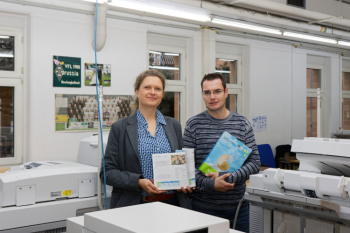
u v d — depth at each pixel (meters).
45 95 3.78
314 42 6.35
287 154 5.88
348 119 7.36
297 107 6.36
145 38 4.48
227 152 1.83
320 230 1.34
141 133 1.75
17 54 3.73
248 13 4.29
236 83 5.76
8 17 3.64
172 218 0.90
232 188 1.77
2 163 3.68
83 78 4.01
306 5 4.88
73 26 3.92
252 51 5.69
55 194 1.85
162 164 1.69
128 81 4.35
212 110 1.91
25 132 3.80
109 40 4.18
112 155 1.75
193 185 1.75
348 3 5.63
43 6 3.71
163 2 3.32
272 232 1.49
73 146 3.97
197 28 4.95
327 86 6.95
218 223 0.88
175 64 5.04
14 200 1.72
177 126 1.88
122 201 1.71
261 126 5.85
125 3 3.23
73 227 1.03
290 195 1.36
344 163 1.38
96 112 4.11
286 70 6.18
